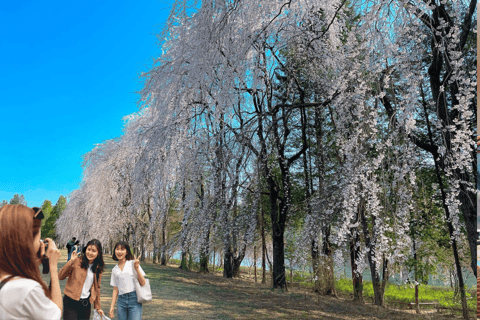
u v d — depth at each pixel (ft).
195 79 29.17
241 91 32.24
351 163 24.47
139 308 13.21
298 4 29.81
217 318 25.07
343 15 32.27
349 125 29.09
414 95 19.21
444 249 36.99
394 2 19.97
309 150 49.47
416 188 24.12
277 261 44.68
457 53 18.49
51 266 5.22
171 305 28.99
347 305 35.50
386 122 27.22
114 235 92.17
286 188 43.32
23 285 4.40
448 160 19.98
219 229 44.52
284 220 44.47
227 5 27.61
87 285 13.12
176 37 32.14
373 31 20.57
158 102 32.76
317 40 34.06
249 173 37.93
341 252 30.37
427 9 18.67
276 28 32.07
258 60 32.50
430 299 43.39
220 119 31.60
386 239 21.91
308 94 44.42
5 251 4.45
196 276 59.06
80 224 97.04
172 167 38.70
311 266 40.14
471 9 21.88
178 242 48.11
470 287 31.53
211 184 40.55
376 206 22.45
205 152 36.83
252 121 35.58
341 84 26.12
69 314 12.82
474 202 20.98
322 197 32.81
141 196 38.81
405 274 30.45
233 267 68.85
